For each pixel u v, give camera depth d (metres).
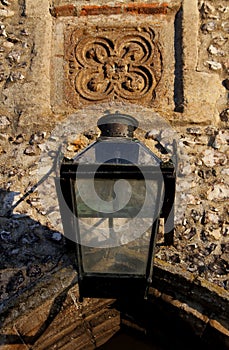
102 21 2.42
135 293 1.38
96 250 1.38
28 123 2.16
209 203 1.92
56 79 2.29
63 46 2.37
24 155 2.08
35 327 1.64
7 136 2.14
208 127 2.12
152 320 1.74
